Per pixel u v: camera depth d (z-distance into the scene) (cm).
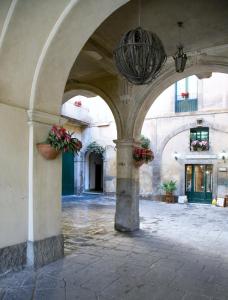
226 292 323
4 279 343
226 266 412
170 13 450
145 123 1473
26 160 389
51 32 358
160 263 420
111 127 1585
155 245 524
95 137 1633
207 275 375
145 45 327
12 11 314
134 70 338
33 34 350
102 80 704
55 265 398
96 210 1031
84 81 725
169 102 1424
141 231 658
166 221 817
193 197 1366
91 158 1752
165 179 1412
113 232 640
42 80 394
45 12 335
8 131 365
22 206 381
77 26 369
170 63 606
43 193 404
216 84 1328
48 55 379
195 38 525
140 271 385
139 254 464
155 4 427
